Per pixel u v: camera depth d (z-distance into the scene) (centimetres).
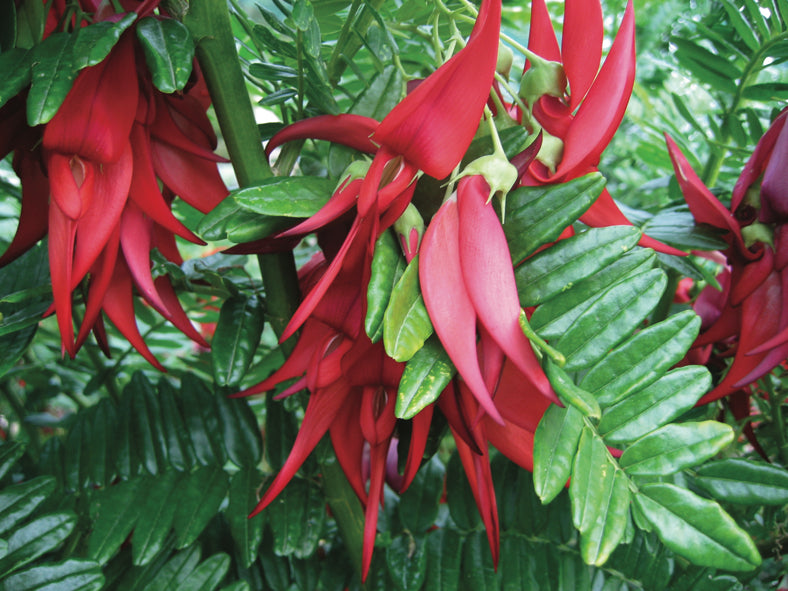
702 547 18
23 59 19
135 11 20
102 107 19
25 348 27
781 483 21
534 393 20
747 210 26
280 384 31
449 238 19
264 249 23
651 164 43
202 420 30
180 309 26
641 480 19
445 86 17
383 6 31
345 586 31
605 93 20
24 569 24
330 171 24
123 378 44
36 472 31
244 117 24
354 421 23
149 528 27
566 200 20
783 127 25
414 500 31
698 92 40
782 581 31
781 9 29
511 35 38
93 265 22
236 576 30
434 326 18
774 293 26
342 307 21
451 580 29
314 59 23
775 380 34
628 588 28
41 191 23
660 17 37
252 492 29
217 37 23
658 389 19
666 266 30
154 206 22
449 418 21
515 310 18
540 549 29
